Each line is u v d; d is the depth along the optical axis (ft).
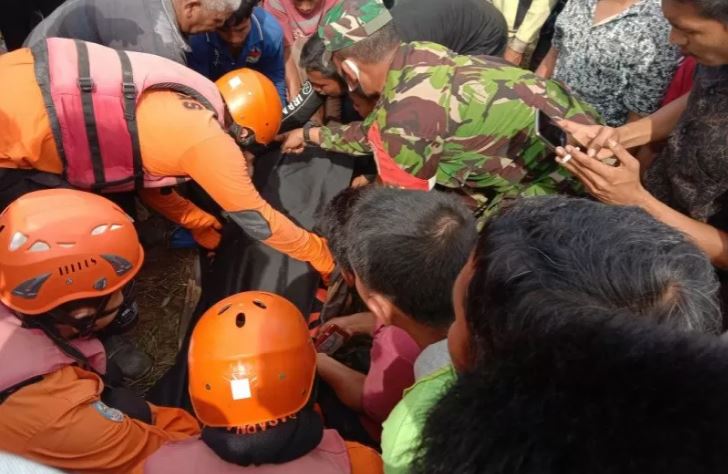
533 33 11.37
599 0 8.23
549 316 2.18
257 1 8.54
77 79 6.41
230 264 8.33
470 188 7.95
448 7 9.74
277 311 5.13
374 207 5.00
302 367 4.99
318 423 5.02
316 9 11.41
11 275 5.51
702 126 5.60
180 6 7.76
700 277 2.53
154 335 9.04
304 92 9.37
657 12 7.71
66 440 5.40
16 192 7.00
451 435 2.10
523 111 6.96
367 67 6.84
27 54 6.69
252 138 8.29
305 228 8.59
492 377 2.18
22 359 5.42
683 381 1.87
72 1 8.12
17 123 6.45
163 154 6.75
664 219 5.70
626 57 7.94
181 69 7.04
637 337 1.99
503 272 2.45
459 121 6.82
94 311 5.86
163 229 9.78
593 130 6.41
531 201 2.79
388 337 5.82
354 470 5.22
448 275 4.76
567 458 1.86
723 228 5.94
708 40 4.86
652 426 1.83
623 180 5.70
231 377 4.77
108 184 7.09
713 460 1.77
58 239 5.56
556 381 1.99
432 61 6.76
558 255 2.45
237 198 6.81
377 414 5.89
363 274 5.01
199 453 4.93
